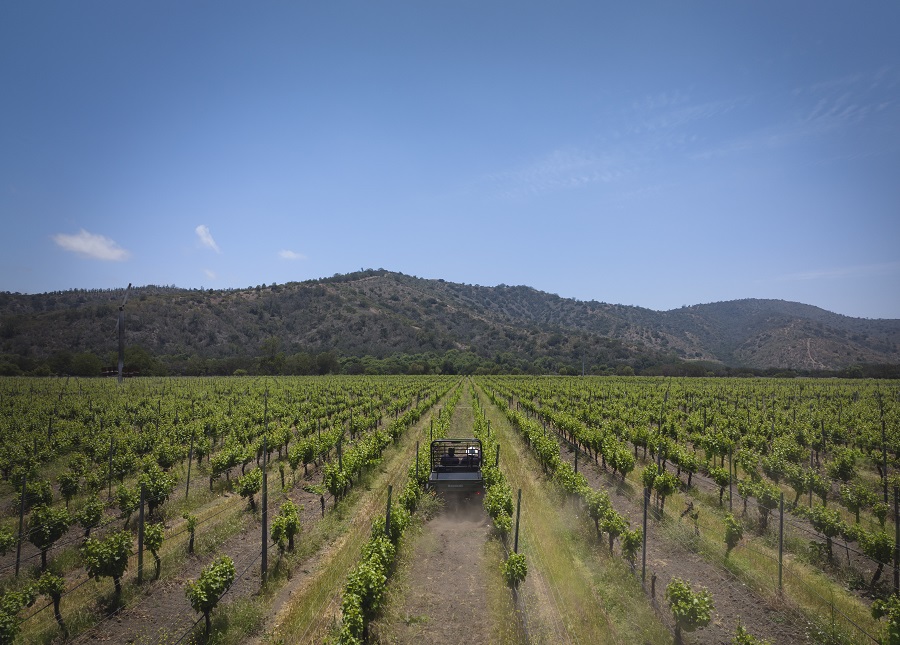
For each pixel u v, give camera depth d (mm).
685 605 9664
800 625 10625
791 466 19781
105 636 10555
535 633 10305
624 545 13367
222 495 21219
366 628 10484
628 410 41000
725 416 38500
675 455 22969
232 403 50562
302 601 11648
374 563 11445
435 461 21047
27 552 15375
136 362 96250
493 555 14219
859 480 21891
